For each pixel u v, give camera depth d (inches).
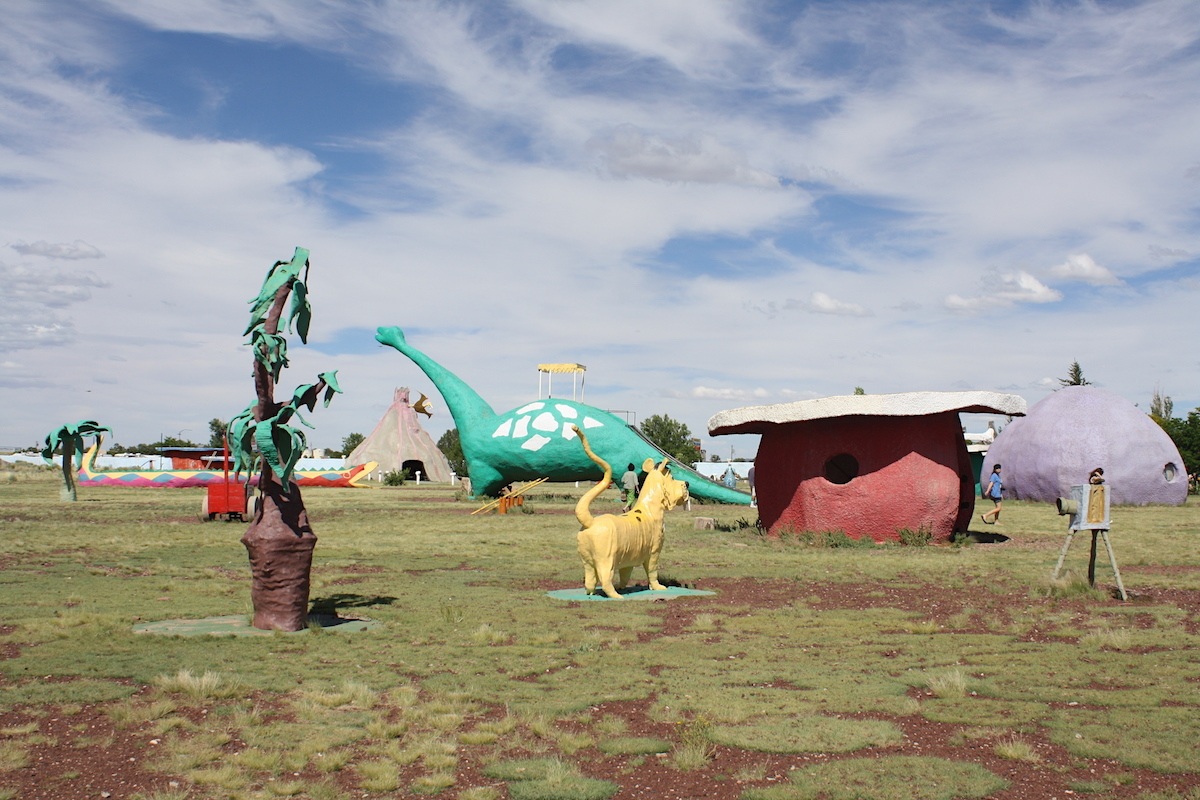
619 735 252.5
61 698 279.7
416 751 239.8
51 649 343.0
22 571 568.7
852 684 300.4
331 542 764.0
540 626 397.1
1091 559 490.6
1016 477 1433.3
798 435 768.9
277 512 387.9
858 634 383.2
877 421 736.3
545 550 711.1
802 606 454.3
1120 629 382.6
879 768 228.4
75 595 468.4
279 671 315.0
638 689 295.7
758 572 579.5
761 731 254.2
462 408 1434.5
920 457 727.7
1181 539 784.3
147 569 582.9
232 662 326.3
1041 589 487.2
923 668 323.9
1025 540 780.6
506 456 1373.0
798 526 766.5
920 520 726.5
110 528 869.2
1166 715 265.7
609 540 476.4
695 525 895.1
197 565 604.4
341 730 255.3
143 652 339.6
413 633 381.1
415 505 1314.0
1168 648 353.1
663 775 226.2
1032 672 316.2
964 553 673.0
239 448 386.3
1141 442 1346.0
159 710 265.1
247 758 233.1
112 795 212.7
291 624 385.1
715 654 345.4
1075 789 215.5
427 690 293.9
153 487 1822.1
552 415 1363.2
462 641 366.6
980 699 284.5
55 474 2522.1
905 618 420.8
